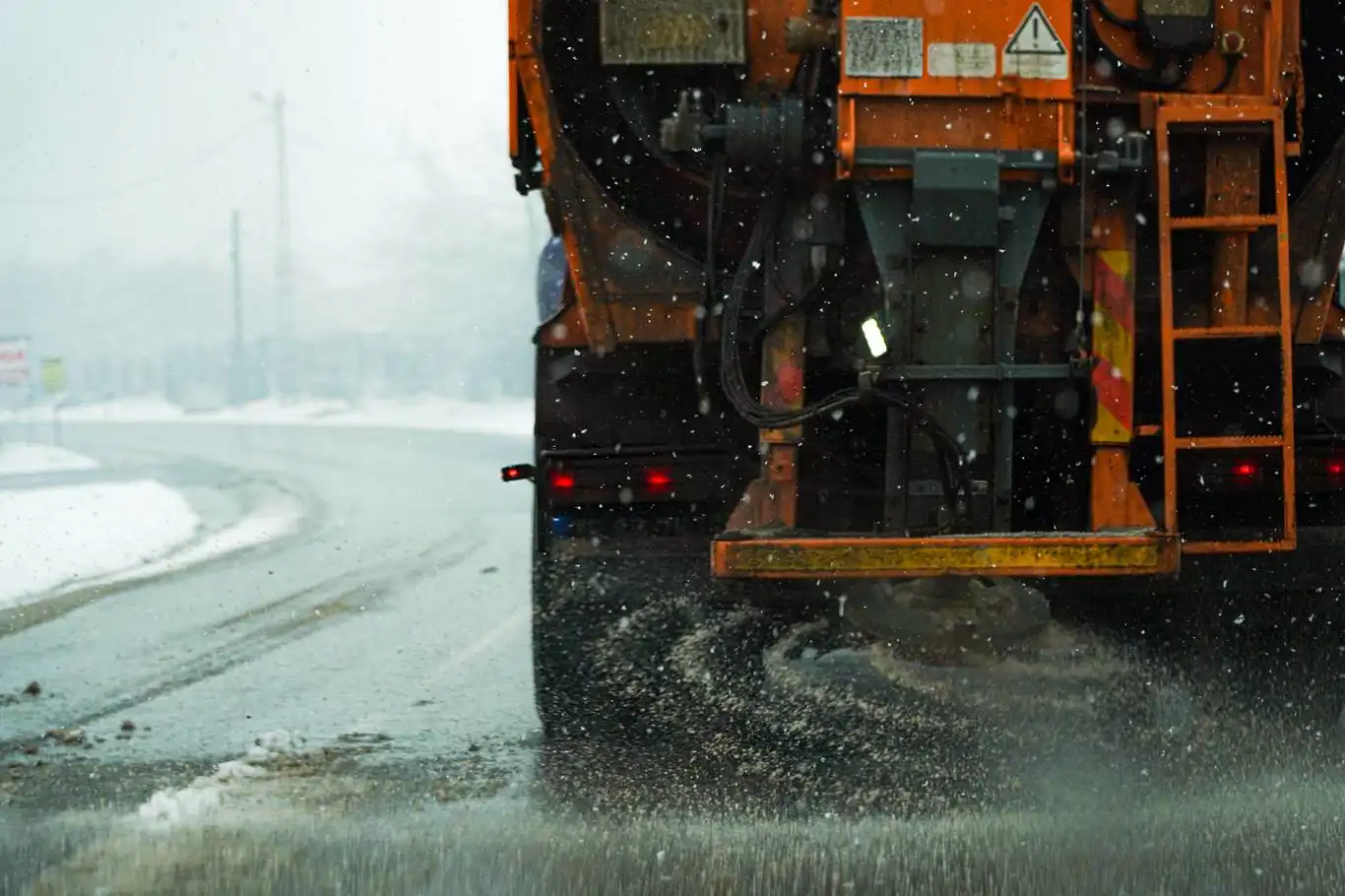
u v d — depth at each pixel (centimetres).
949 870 749
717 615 1209
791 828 820
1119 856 765
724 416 1205
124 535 2433
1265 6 1124
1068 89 1076
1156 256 1120
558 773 942
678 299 1183
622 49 1173
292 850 796
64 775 962
